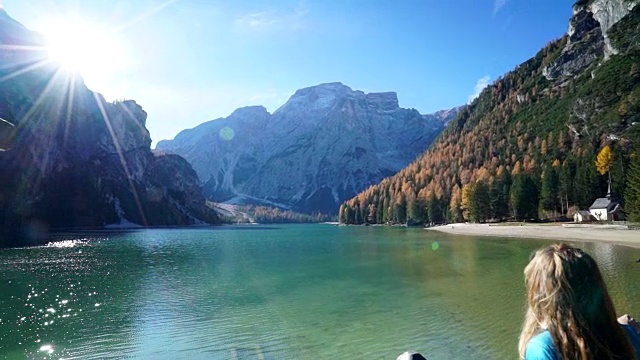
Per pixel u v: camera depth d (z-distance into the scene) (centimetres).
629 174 8219
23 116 17238
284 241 9456
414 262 4634
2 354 1839
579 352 247
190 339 1973
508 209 12612
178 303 2764
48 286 3506
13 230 12500
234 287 3325
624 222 8575
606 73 16625
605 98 15325
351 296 2828
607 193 10525
